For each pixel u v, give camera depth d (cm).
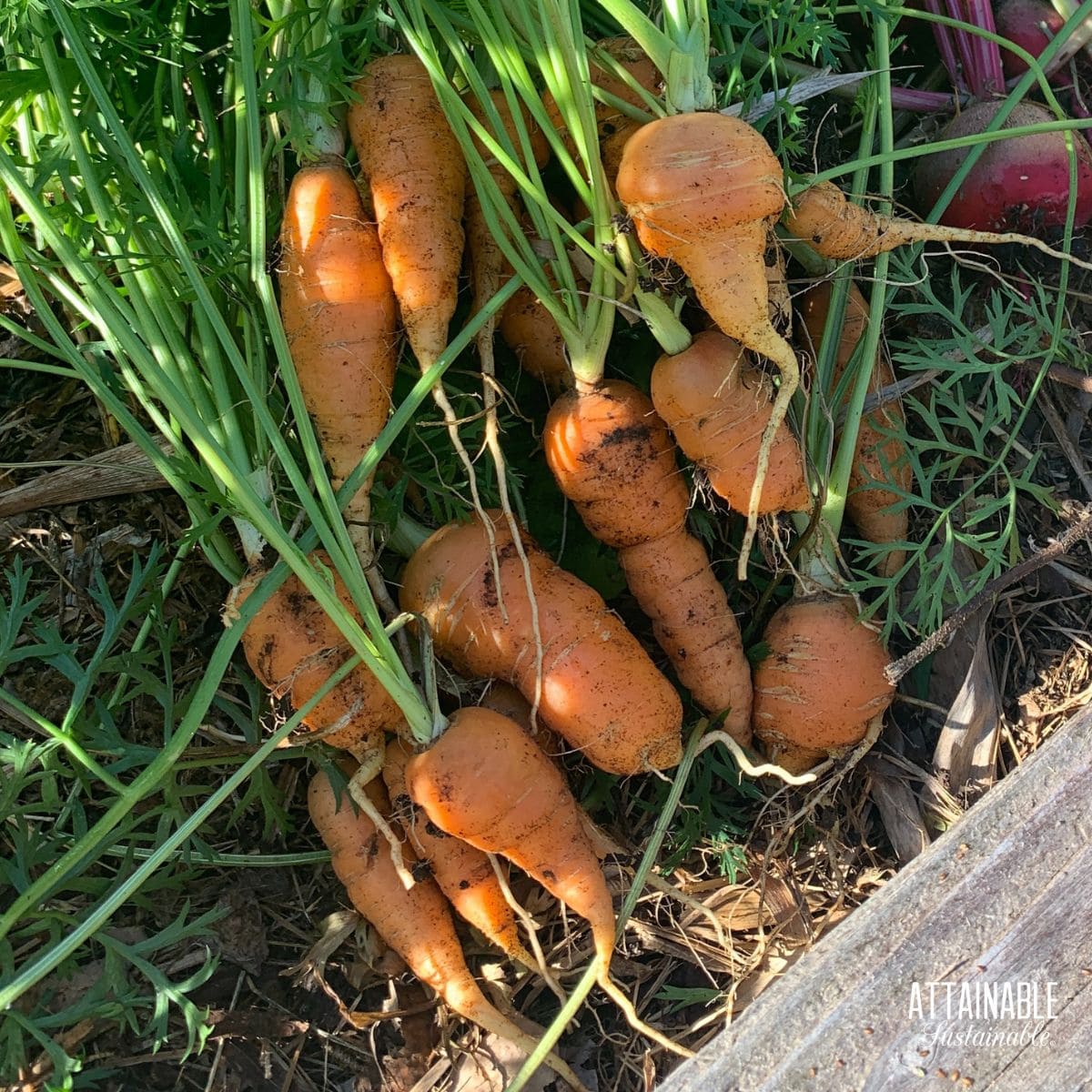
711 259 34
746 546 36
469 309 42
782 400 35
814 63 48
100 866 41
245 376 34
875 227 38
